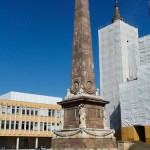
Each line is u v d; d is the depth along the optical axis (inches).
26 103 2628.0
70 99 1179.9
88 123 1128.2
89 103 1161.4
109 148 1112.8
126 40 2335.1
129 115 1908.2
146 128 1766.7
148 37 2021.4
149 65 1825.8
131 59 2283.5
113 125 2169.0
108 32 2399.1
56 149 1142.3
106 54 2377.0
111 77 2293.3
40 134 2662.4
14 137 2628.0
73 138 1087.6
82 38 1268.5
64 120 1205.7
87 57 1257.4
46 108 2765.7
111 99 2245.3
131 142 1620.3
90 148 1050.1
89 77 1229.7
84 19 1312.7
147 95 1804.9
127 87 1959.9
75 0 1370.6
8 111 2497.5
